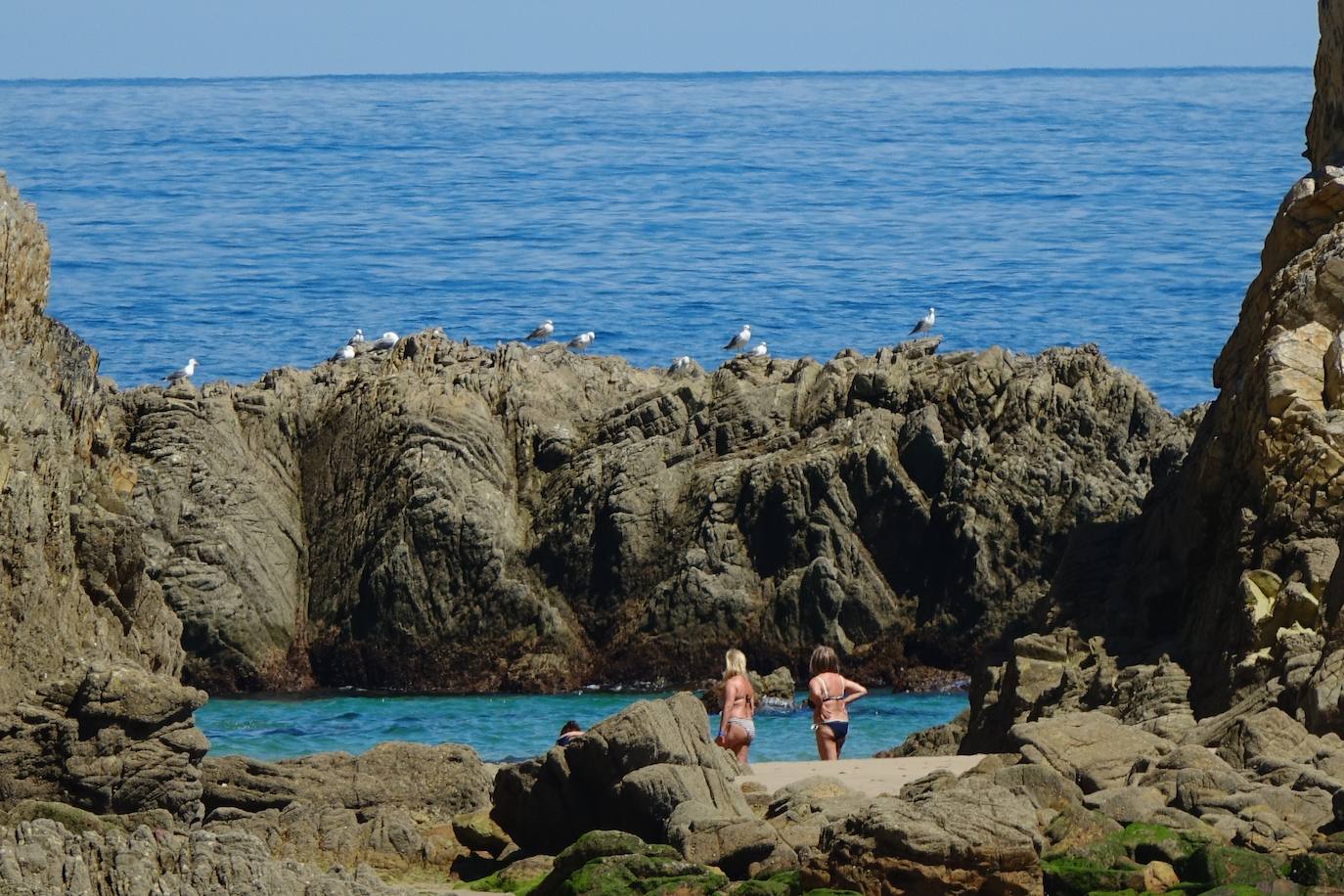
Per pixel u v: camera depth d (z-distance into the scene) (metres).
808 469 103.31
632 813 39.88
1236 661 53.28
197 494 103.12
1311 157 80.81
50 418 50.72
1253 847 35.69
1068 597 69.31
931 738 71.25
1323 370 58.81
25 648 44.44
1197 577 62.22
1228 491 61.16
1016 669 63.38
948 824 33.69
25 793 42.00
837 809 39.19
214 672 100.75
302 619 104.06
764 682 93.88
